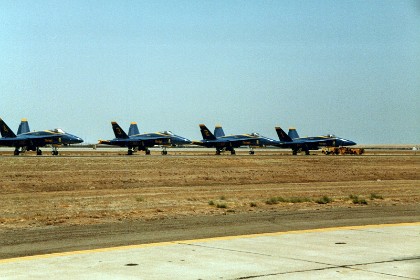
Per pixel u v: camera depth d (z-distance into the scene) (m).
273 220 22.75
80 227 20.83
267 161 82.06
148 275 12.16
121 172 59.56
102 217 24.86
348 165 82.44
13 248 15.95
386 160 93.25
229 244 16.31
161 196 38.75
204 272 12.46
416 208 28.38
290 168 73.62
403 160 95.31
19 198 37.91
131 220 23.38
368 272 12.46
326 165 81.25
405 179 67.38
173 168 67.38
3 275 12.13
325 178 65.38
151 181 55.59
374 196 36.09
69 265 13.27
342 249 15.45
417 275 12.16
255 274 12.24
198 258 14.13
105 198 37.06
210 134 133.25
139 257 14.27
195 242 16.73
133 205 31.56
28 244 16.67
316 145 139.12
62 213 27.34
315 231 19.14
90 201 34.59
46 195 41.06
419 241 16.88
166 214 25.98
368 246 15.95
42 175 54.47
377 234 18.34
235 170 67.56
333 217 23.97
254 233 18.81
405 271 12.56
